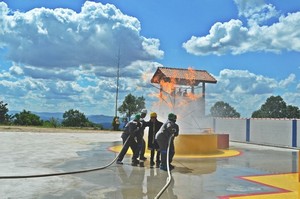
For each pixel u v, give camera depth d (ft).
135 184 25.77
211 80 74.69
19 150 46.88
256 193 23.32
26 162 36.27
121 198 21.71
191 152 44.06
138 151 35.53
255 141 65.26
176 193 23.08
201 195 22.65
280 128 59.72
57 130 97.55
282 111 148.46
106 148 50.96
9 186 24.85
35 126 116.67
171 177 27.48
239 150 51.96
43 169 31.89
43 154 43.14
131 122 35.19
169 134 31.78
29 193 22.76
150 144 34.01
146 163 36.01
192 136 44.24
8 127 100.22
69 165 34.55
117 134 85.97
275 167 34.76
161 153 31.96
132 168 32.91
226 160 39.55
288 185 26.03
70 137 72.38
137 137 35.47
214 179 27.99
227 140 54.19
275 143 60.34
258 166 35.29
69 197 21.83
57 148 50.26
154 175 29.35
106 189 24.09
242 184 26.22
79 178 27.99
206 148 44.98
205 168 33.58
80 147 52.16
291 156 44.37
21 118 121.49
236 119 71.20
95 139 67.92
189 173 30.63
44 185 25.26
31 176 28.30
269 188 24.91
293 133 56.80
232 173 30.96
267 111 149.38
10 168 32.30
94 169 31.68
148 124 34.40
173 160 38.70
